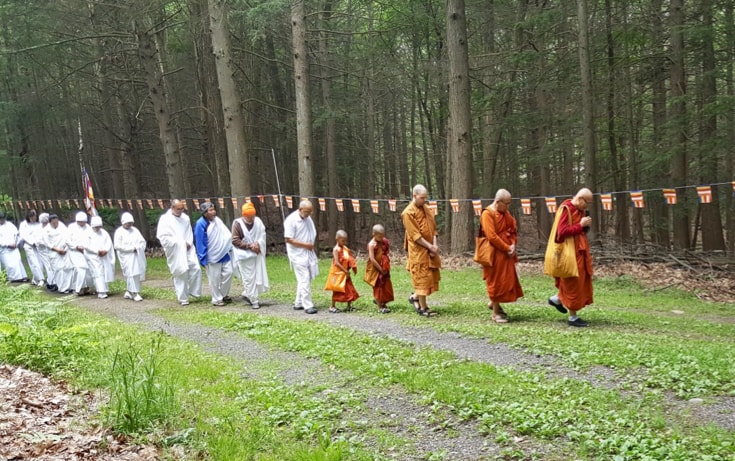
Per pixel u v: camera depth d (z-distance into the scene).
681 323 8.48
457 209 15.88
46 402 4.73
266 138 28.86
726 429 4.25
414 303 9.69
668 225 20.34
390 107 30.78
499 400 5.03
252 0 18.27
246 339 7.86
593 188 16.45
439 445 4.22
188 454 3.96
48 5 21.12
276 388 5.51
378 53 24.19
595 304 10.52
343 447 4.09
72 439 4.00
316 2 19.91
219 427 4.44
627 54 17.80
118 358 5.27
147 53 21.56
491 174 21.19
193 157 35.84
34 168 29.55
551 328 7.95
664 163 17.59
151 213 32.62
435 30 22.41
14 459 3.60
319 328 8.25
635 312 9.72
